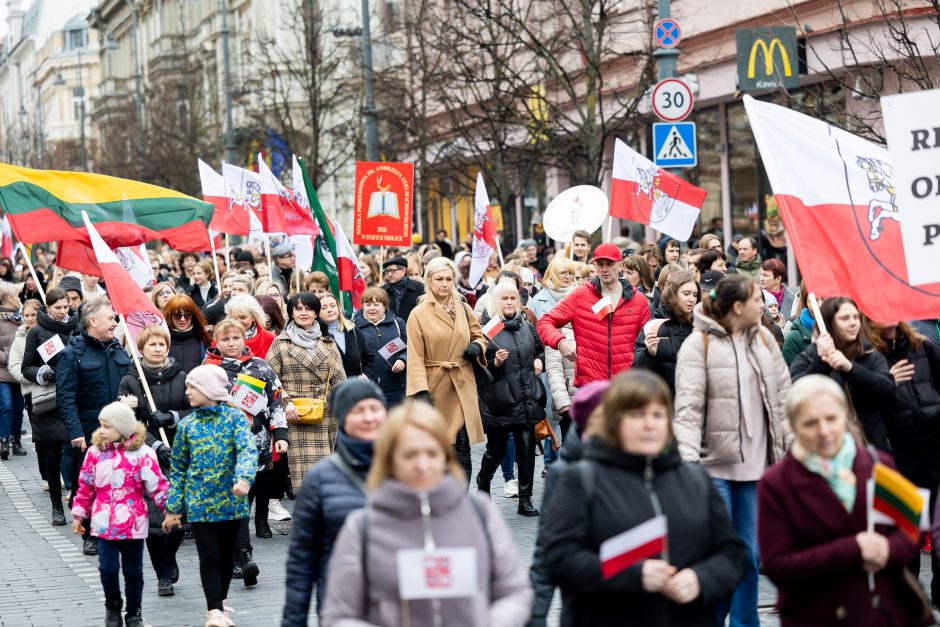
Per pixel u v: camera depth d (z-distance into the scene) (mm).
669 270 17953
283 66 71875
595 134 32344
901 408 12438
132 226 20516
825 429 7957
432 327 16891
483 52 38562
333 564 7059
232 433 12844
